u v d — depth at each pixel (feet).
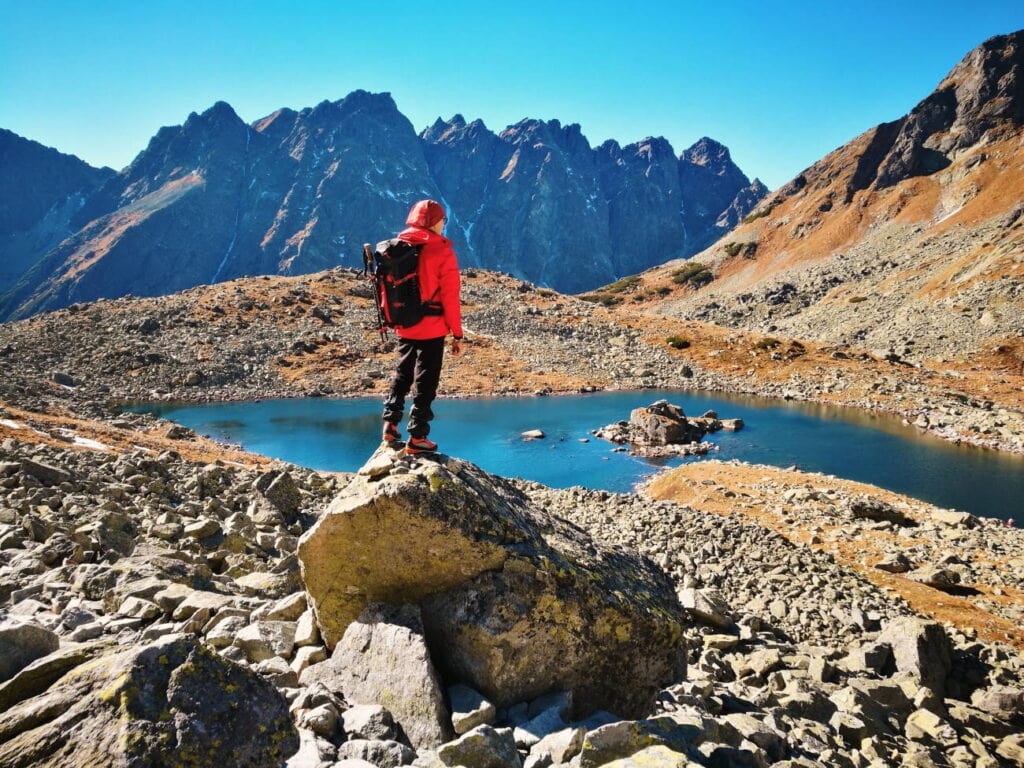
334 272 387.96
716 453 161.07
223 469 76.84
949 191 589.32
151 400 224.12
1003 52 652.89
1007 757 34.14
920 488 131.44
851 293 458.91
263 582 31.99
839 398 237.66
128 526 43.47
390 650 18.88
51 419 109.50
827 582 63.00
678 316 550.36
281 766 13.78
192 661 13.85
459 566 20.11
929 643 44.52
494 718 18.19
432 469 20.97
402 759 15.11
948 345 293.23
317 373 263.29
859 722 31.78
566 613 20.17
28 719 12.76
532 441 171.94
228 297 331.36
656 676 22.38
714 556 70.03
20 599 28.22
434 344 22.33
